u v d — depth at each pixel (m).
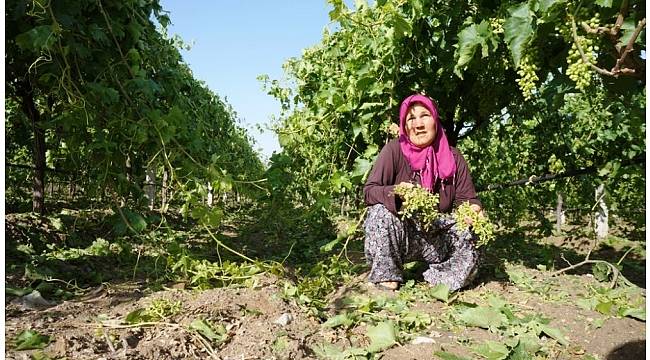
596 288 3.91
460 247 3.79
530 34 2.81
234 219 12.15
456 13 3.98
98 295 4.02
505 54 3.78
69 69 3.86
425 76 4.62
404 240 3.77
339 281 4.36
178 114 4.36
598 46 2.58
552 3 2.51
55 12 3.70
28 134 7.52
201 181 4.46
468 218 3.56
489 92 4.59
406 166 3.84
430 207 3.49
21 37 3.50
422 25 4.38
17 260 4.98
